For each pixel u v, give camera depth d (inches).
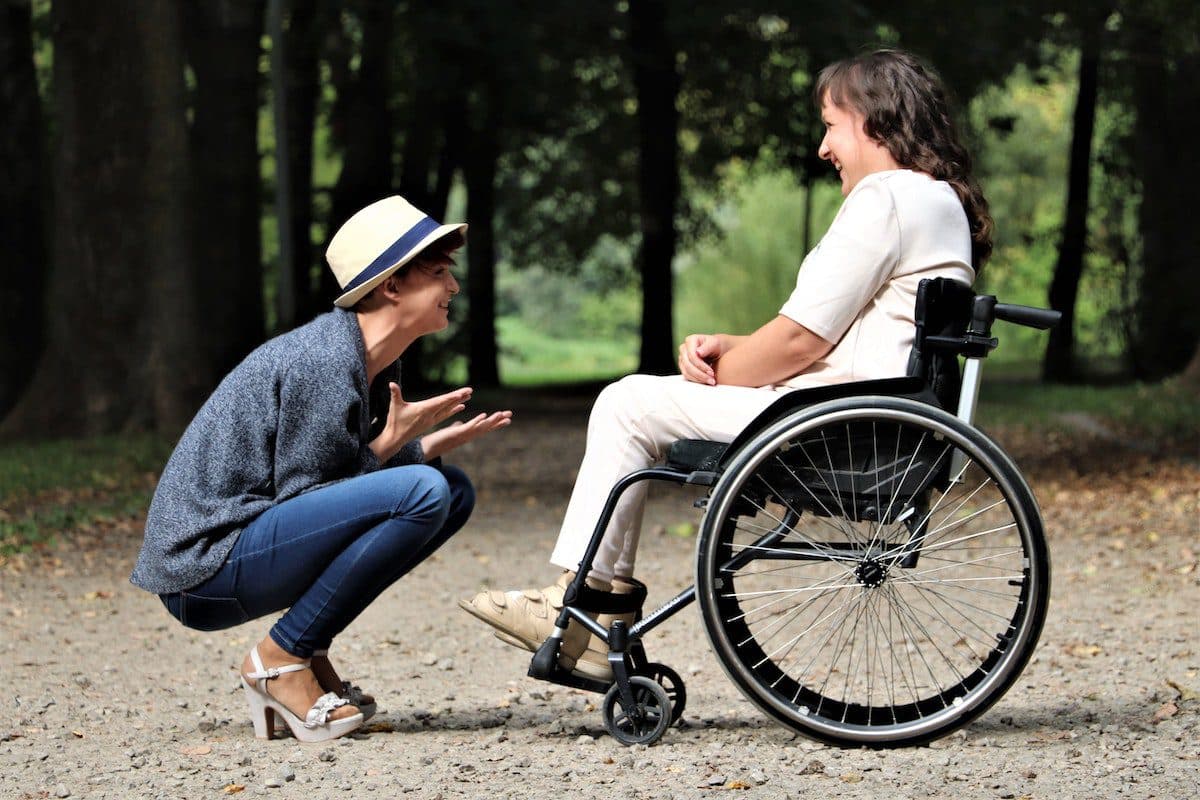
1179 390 935.0
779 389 199.9
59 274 810.2
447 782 182.5
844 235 195.2
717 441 197.8
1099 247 1493.6
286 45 1077.1
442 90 1077.1
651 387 199.9
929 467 190.9
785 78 1425.9
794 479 193.2
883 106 202.5
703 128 1571.1
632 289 2106.3
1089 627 305.0
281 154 938.1
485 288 1561.3
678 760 192.5
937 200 196.1
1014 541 405.7
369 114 1112.8
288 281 944.9
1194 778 179.0
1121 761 188.7
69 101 799.7
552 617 203.8
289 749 203.9
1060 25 1093.1
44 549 448.5
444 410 205.6
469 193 1537.9
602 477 199.8
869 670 200.4
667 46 1182.3
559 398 1401.3
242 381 199.5
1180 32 1145.4
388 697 252.5
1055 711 223.3
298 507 197.0
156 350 805.2
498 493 632.4
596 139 1611.7
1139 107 1370.6
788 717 196.2
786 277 2586.1
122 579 405.1
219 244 925.2
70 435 798.5
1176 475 572.4
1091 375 1416.1
